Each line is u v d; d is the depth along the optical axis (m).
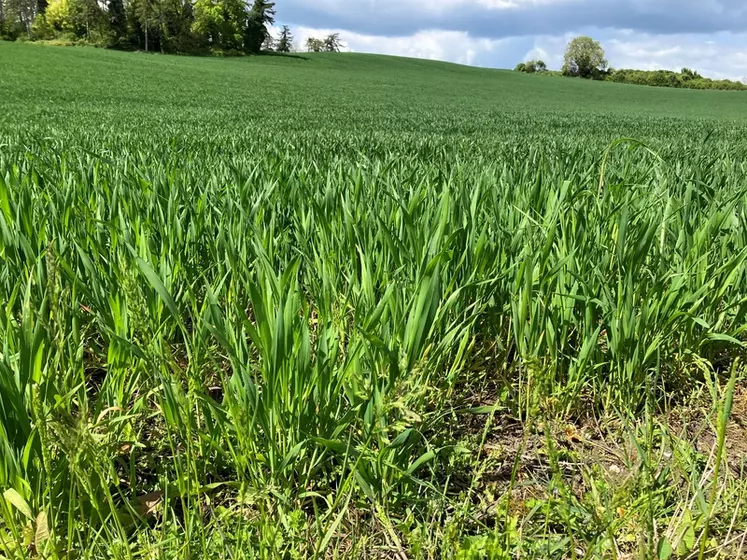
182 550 1.26
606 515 1.19
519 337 2.05
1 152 5.00
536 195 2.88
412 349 1.65
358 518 1.51
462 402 2.14
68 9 84.12
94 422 1.46
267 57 82.31
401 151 7.00
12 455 1.29
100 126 11.39
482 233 2.15
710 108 45.62
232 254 1.81
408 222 2.21
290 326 1.47
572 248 2.23
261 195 2.62
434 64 90.88
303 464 1.57
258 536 1.39
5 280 1.97
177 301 2.09
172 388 1.43
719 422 1.19
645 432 1.84
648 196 3.00
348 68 74.31
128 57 62.34
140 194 2.90
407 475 1.46
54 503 1.40
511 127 18.45
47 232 2.38
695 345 2.27
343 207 2.38
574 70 99.31
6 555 1.24
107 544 1.29
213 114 18.91
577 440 1.95
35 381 1.41
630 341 2.03
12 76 35.91
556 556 1.37
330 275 2.11
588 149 7.61
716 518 1.48
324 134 10.96
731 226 2.64
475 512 1.58
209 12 84.50
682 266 2.30
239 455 1.52
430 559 1.37
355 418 1.62
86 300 2.14
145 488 1.65
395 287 1.81
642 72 96.81
